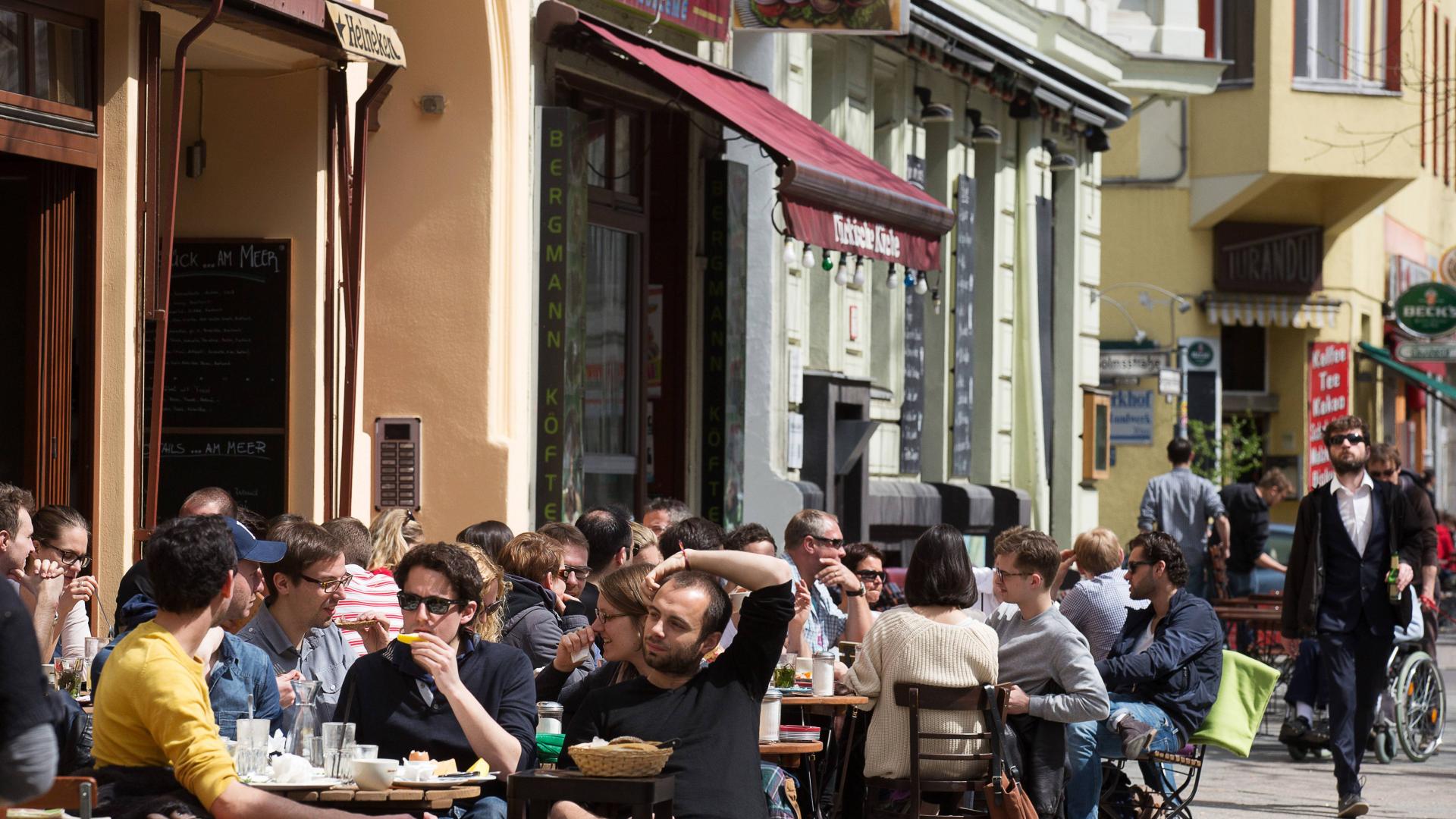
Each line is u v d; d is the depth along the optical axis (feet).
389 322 69.36
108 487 51.60
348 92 61.21
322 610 40.19
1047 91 113.91
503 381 69.46
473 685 37.50
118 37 51.67
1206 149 168.86
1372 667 63.21
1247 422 177.27
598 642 46.73
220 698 36.94
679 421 83.30
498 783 36.58
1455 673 116.06
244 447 60.49
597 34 71.20
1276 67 165.68
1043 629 47.03
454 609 36.81
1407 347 188.34
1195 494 102.37
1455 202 236.02
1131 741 49.34
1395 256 202.69
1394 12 171.73
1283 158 165.89
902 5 82.74
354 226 60.70
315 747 34.94
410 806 33.83
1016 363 116.78
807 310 92.73
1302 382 179.73
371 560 50.08
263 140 60.34
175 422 60.95
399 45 59.21
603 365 79.82
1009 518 111.04
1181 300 158.40
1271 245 172.24
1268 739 83.35
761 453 86.53
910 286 80.59
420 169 69.26
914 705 43.62
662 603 34.68
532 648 47.03
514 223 69.87
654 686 35.14
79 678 41.96
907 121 102.63
